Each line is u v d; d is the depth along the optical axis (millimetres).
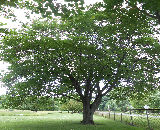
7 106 13828
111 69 11680
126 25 10969
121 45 13047
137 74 12398
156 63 12492
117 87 15531
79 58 12477
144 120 11789
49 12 5578
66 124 12938
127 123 14398
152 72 12859
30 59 12992
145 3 6809
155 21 11141
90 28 13148
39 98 13797
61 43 11273
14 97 13266
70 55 12609
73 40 11578
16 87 12852
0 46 11969
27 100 13898
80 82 14719
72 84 13664
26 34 12219
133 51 12734
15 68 12836
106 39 13023
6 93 13203
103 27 12719
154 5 6535
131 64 12484
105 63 11711
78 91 14242
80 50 11656
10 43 11258
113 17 11203
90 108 14422
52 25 13508
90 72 11727
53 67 12211
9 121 15727
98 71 11570
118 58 12789
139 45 12789
